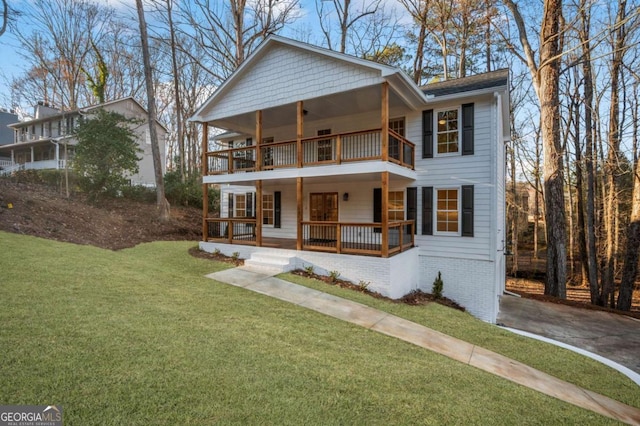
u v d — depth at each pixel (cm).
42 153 2652
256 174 1038
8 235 862
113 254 929
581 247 1825
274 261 948
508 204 2148
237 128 1330
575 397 435
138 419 258
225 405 292
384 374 400
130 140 1741
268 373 361
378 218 1098
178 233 1631
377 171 829
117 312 480
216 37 1961
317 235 1215
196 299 608
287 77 992
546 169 1295
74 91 2442
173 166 3425
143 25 1694
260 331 489
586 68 1560
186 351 385
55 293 523
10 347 341
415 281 1004
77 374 309
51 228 1096
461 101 962
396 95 917
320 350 450
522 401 388
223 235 1298
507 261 2228
